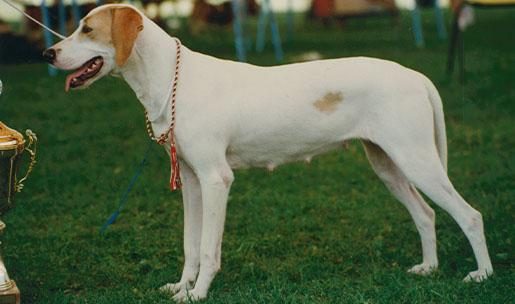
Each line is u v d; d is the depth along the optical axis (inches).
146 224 243.8
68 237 229.9
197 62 178.5
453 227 230.2
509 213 235.3
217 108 174.9
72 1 499.8
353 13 671.8
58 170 299.1
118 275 200.8
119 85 452.8
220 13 613.6
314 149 182.9
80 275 202.1
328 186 279.3
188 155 176.6
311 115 178.2
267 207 256.8
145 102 179.5
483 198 251.3
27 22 505.0
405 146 177.3
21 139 177.0
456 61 491.8
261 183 283.7
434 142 180.5
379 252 210.4
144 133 353.1
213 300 175.3
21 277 199.0
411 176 178.5
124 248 220.7
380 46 567.8
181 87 175.8
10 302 171.0
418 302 170.6
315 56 522.3
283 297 175.6
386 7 666.8
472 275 184.9
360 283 187.2
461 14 434.3
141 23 170.7
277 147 180.9
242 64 181.9
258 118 176.9
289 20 630.5
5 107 398.0
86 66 174.2
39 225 244.7
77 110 394.6
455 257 203.0
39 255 214.4
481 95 402.0
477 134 334.6
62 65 172.6
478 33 615.8
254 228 235.3
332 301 174.7
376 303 171.2
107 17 171.9
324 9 691.4
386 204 256.5
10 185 178.7
